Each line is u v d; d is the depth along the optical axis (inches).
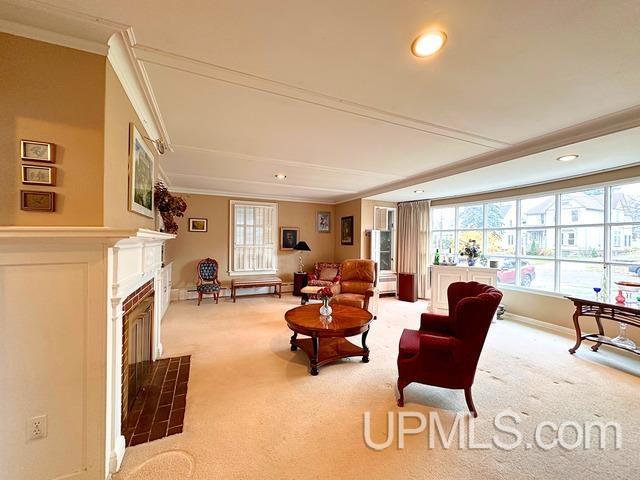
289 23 55.9
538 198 183.0
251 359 119.3
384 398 90.3
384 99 86.1
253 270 264.8
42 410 53.7
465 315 79.7
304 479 59.3
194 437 71.6
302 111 94.3
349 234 273.0
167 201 126.0
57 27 54.3
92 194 57.7
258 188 236.7
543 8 51.0
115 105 65.5
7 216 52.3
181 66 70.4
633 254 140.2
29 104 53.5
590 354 128.3
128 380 78.7
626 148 114.2
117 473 60.6
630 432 75.1
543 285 177.9
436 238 252.1
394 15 53.4
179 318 181.2
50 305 53.7
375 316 185.8
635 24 54.1
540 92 80.6
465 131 109.4
